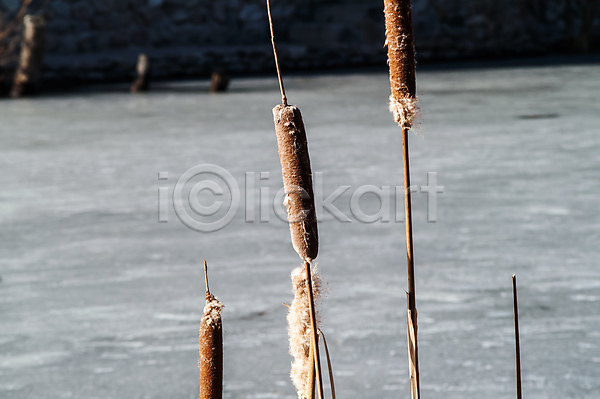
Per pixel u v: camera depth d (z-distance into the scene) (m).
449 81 24.89
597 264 5.55
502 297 4.87
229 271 5.67
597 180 8.84
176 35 34.28
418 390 1.21
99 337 4.37
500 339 4.14
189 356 4.07
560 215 7.17
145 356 4.07
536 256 5.80
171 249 6.35
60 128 15.48
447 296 4.93
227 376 3.77
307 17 36.84
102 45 32.41
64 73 29.03
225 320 4.62
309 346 1.10
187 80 29.39
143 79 24.62
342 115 16.73
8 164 11.04
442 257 5.87
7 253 6.30
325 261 5.88
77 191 8.92
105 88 26.16
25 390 3.67
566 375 3.64
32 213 7.80
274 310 4.78
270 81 27.50
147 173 9.99
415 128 1.12
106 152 12.02
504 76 26.41
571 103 17.77
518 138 12.55
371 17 36.16
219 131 14.37
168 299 5.05
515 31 38.59
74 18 31.78
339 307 4.77
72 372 3.87
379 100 19.81
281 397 3.51
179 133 14.22
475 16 37.09
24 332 4.47
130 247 6.42
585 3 38.53
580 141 12.02
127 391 3.62
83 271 5.75
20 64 23.59
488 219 7.09
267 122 15.60
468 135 13.10
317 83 26.00
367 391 3.53
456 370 3.76
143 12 33.50
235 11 35.59
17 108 19.89
